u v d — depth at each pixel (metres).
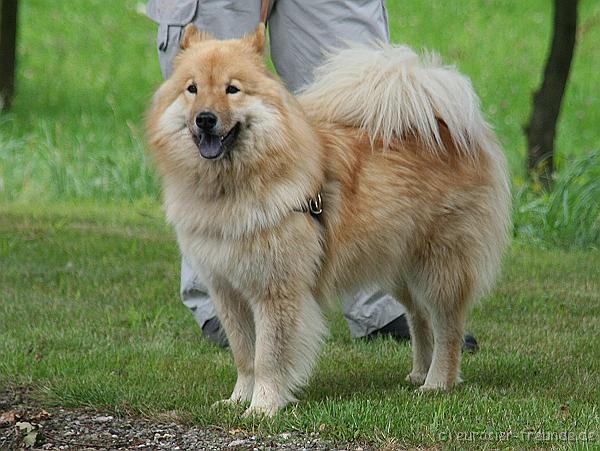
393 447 8.17
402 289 10.51
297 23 10.85
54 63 36.12
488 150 10.23
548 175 20.30
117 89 33.84
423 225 9.78
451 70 10.20
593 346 11.83
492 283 10.43
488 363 10.99
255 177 8.68
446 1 43.97
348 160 9.36
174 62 9.23
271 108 8.72
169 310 13.52
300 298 8.98
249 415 8.81
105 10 42.59
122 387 9.79
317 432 8.52
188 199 8.94
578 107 32.62
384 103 9.59
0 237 17.77
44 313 13.19
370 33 10.98
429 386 10.08
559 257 17.11
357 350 11.68
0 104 27.27
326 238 9.19
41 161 23.08
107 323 12.80
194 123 8.52
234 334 9.45
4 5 29.50
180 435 8.62
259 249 8.74
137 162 22.48
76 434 8.72
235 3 10.56
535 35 40.06
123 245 17.47
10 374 10.46
